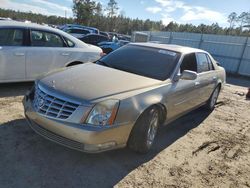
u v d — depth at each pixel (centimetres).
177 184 315
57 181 287
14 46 543
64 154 339
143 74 402
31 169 301
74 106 295
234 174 360
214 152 418
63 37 631
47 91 317
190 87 455
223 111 677
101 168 323
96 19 6981
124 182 303
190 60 478
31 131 388
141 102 331
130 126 322
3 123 405
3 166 299
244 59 1881
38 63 579
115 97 310
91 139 289
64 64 629
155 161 358
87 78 349
